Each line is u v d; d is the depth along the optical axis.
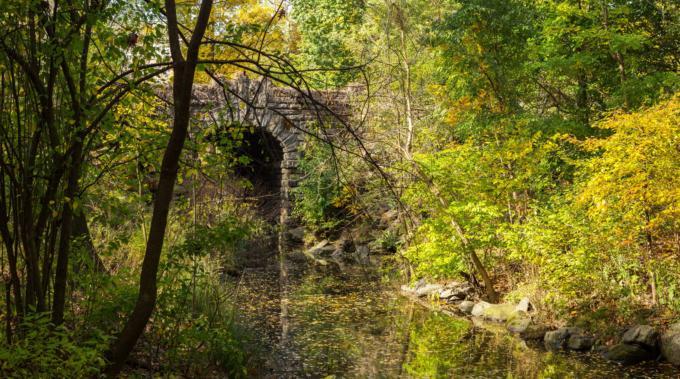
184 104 4.68
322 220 25.22
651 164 9.93
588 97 16.52
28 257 5.07
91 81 5.32
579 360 9.65
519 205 14.02
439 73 17.08
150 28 5.27
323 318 12.57
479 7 14.95
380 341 10.77
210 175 6.39
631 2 16.16
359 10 18.91
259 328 11.27
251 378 7.75
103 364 4.72
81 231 7.07
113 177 6.17
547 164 14.01
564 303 11.34
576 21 15.39
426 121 16.89
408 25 15.30
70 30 4.80
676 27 16.05
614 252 11.00
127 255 9.30
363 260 22.45
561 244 11.33
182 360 7.01
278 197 26.33
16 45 4.91
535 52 15.37
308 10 22.34
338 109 16.73
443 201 13.71
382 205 23.50
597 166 10.89
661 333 9.74
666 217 9.85
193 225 7.28
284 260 22.00
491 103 16.14
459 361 9.55
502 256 14.49
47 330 4.57
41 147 5.14
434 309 13.73
